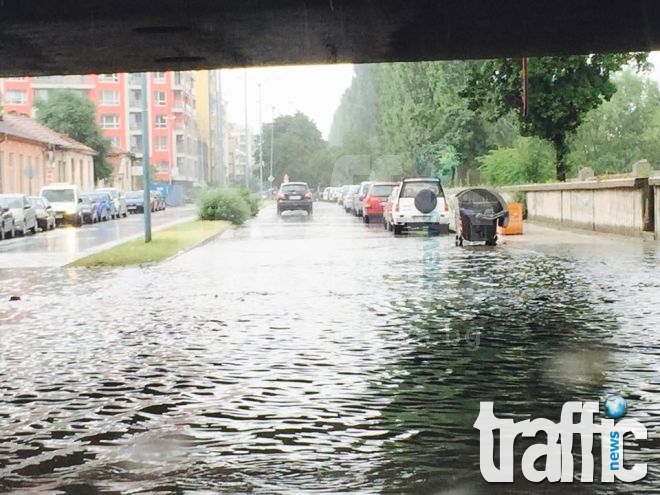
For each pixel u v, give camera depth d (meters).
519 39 18.33
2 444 6.95
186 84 141.62
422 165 63.84
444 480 5.97
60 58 19.44
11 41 17.38
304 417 7.62
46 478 6.10
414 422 7.43
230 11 15.34
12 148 65.56
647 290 16.55
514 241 31.11
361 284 18.16
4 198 41.44
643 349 10.61
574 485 5.86
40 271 22.64
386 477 6.04
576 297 15.68
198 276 20.52
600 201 34.34
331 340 11.48
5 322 13.62
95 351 10.92
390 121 76.88
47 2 14.80
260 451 6.66
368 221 47.59
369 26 16.69
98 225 53.22
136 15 15.50
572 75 39.16
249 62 20.50
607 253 25.31
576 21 16.83
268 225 46.97
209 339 11.68
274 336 11.84
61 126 94.69
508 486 5.85
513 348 10.79
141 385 8.97
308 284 18.28
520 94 39.41
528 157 49.03
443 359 10.12
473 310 14.21
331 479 6.01
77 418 7.71
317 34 17.31
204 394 8.53
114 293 17.42
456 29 17.19
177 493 5.77
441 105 60.88
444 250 27.59
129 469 6.27
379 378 9.16
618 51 20.02
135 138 134.50
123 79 133.12
